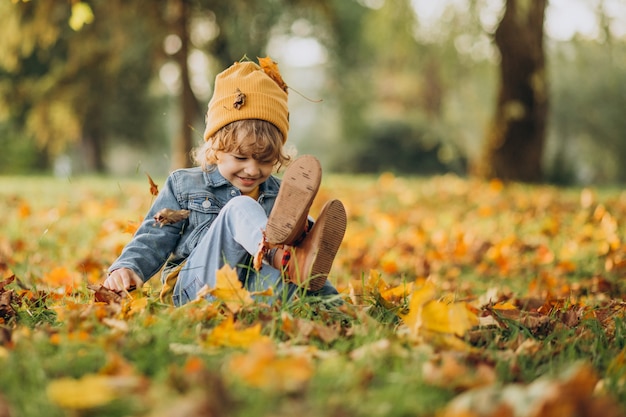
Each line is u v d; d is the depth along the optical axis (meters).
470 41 14.64
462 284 4.47
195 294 2.74
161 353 1.88
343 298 2.93
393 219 7.39
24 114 22.59
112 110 23.67
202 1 14.40
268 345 1.84
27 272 4.11
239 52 18.58
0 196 9.65
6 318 2.59
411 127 31.83
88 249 5.31
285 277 2.59
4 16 12.76
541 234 6.48
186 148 14.40
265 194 3.01
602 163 30.95
